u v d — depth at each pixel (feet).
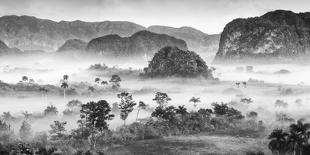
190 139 439.63
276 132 290.97
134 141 427.74
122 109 501.97
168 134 465.06
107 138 420.36
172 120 490.90
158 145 407.03
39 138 393.50
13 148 354.54
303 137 282.56
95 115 407.44
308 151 278.05
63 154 348.79
